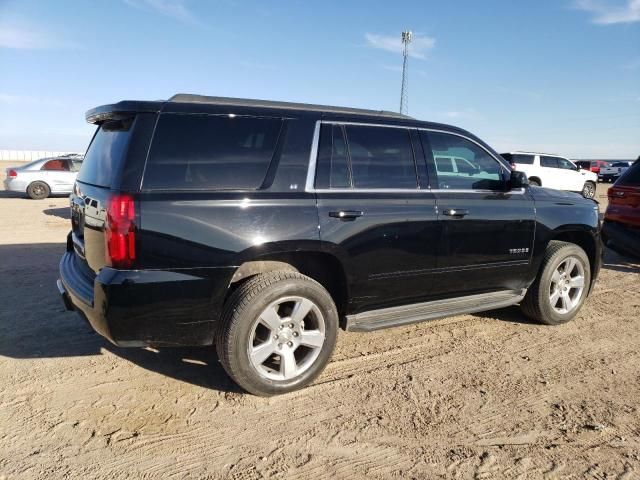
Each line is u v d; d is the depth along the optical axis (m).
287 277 3.30
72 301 3.43
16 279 6.13
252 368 3.23
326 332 3.48
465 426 3.06
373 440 2.90
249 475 2.58
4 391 3.37
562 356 4.14
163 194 2.98
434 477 2.58
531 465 2.68
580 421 3.13
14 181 17.00
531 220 4.51
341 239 3.48
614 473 2.62
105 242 2.94
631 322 5.02
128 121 3.17
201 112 3.22
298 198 3.37
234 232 3.12
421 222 3.85
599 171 39.25
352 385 3.56
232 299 3.19
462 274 4.16
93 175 3.43
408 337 4.51
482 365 3.94
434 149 4.12
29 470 2.57
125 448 2.77
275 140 3.40
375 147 3.81
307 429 3.00
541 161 21.97
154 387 3.47
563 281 4.90
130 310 2.90
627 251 7.54
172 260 2.97
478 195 4.26
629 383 3.67
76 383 3.50
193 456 2.72
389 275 3.76
